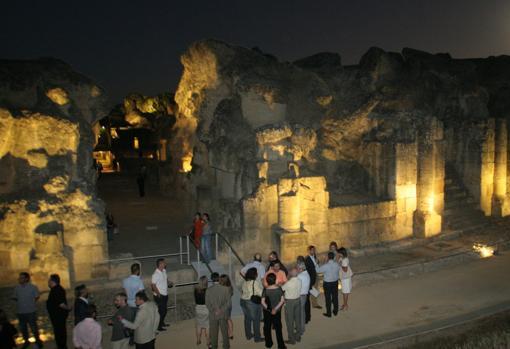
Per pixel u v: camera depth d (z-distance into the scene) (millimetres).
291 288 9312
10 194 12344
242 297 9539
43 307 11305
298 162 14531
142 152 30531
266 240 13805
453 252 15164
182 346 9375
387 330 10070
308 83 15695
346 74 17547
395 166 15758
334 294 10641
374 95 16859
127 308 8211
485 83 21203
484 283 12875
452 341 9664
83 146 13484
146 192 22438
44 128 12609
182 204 19422
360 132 16828
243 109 14727
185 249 14336
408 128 16125
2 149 12125
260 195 13633
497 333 9555
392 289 12469
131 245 14641
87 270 12477
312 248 10625
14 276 11758
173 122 24281
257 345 9445
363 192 16469
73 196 12547
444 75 19172
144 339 8133
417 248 15633
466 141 18781
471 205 18547
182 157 20172
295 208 13648
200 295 9242
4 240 11734
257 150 14047
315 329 10125
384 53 17734
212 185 16469
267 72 15141
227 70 15172
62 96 13141
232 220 14305
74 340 7703
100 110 14258
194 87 17234
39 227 11938
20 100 12844
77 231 12367
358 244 15211
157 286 9852
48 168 12680
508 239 16594
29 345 9828
